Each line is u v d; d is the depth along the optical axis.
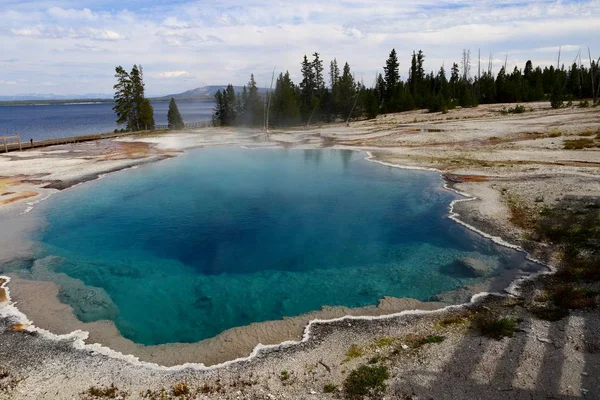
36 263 15.03
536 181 22.70
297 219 20.03
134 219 20.30
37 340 10.25
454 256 15.01
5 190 25.05
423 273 13.86
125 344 10.10
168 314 11.97
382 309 11.33
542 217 17.23
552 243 14.86
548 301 10.91
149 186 26.47
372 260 15.20
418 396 7.59
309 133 52.75
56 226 19.23
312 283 13.60
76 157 36.09
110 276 14.38
